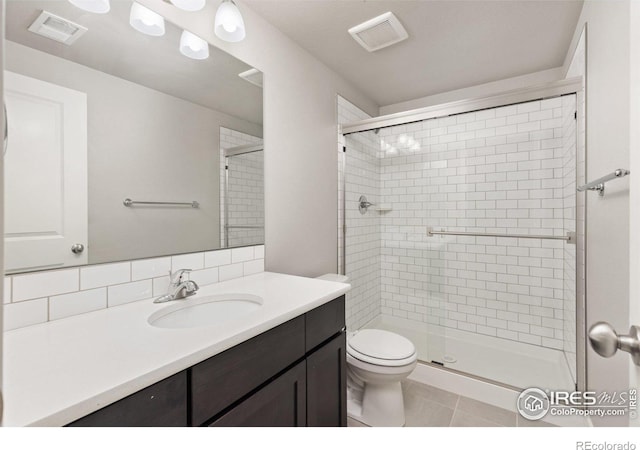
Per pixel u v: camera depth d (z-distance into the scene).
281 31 1.81
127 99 1.13
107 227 1.06
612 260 1.21
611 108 1.21
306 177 2.02
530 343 2.30
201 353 0.72
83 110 1.02
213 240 1.42
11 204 0.87
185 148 1.32
